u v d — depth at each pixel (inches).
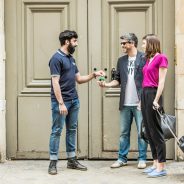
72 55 300.7
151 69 260.8
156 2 297.3
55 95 267.1
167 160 299.6
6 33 299.9
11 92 301.6
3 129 295.7
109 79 300.8
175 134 267.6
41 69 302.0
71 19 299.9
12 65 301.0
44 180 260.4
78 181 258.4
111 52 300.4
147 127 265.1
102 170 280.7
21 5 300.2
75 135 282.2
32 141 303.6
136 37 283.6
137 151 301.7
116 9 299.4
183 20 288.8
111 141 302.2
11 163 296.4
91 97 300.7
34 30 301.4
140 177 265.6
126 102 283.3
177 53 290.4
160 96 261.1
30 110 302.4
